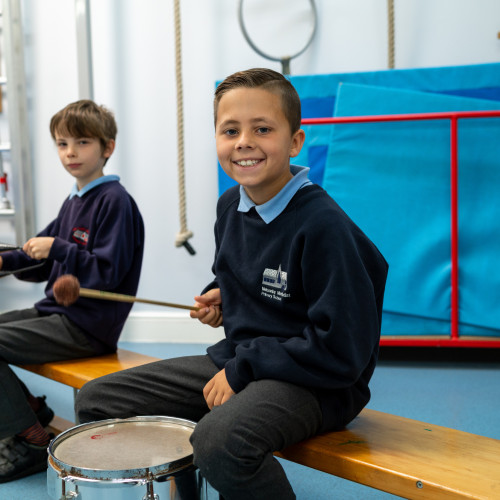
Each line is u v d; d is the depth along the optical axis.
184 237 2.48
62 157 1.66
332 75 2.36
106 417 1.15
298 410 0.95
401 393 1.95
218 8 2.56
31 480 1.44
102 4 2.63
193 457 0.90
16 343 1.46
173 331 2.69
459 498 0.83
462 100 2.23
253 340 1.02
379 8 2.44
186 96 2.61
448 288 2.24
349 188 2.28
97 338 1.58
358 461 0.92
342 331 0.95
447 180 2.22
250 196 1.14
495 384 2.04
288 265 1.04
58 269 1.66
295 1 2.51
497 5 2.35
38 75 2.71
